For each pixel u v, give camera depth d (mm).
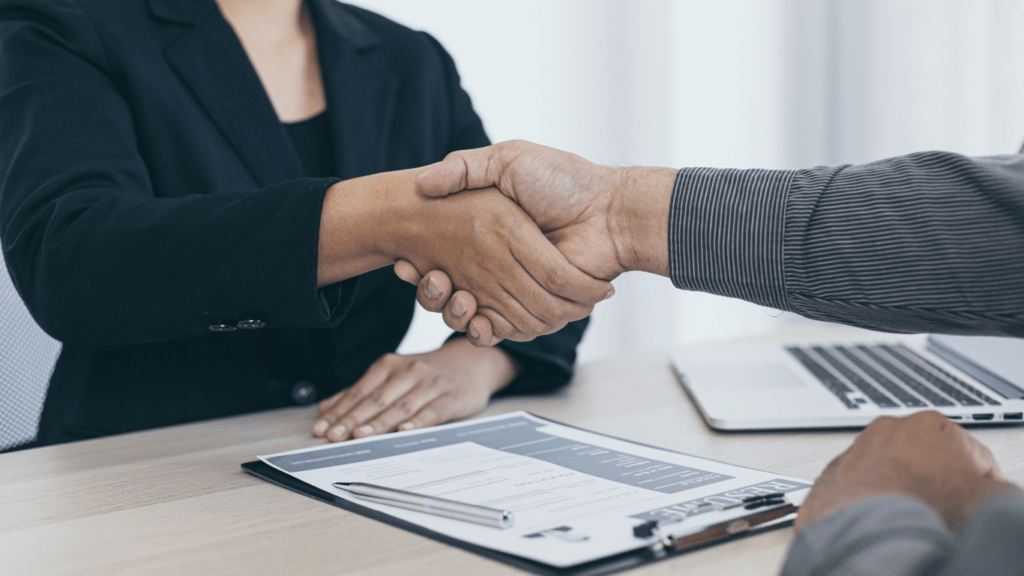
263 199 618
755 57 2693
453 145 1092
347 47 986
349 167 926
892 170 505
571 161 588
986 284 458
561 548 371
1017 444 553
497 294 620
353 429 653
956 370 758
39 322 692
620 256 591
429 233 604
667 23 2572
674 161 2627
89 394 835
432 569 365
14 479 545
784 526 403
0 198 739
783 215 522
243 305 620
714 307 2746
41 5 820
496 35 2348
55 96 768
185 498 492
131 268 623
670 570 355
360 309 941
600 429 646
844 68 2680
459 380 729
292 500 479
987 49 2328
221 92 873
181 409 854
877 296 490
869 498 323
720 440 598
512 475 500
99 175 728
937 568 258
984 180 458
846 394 668
